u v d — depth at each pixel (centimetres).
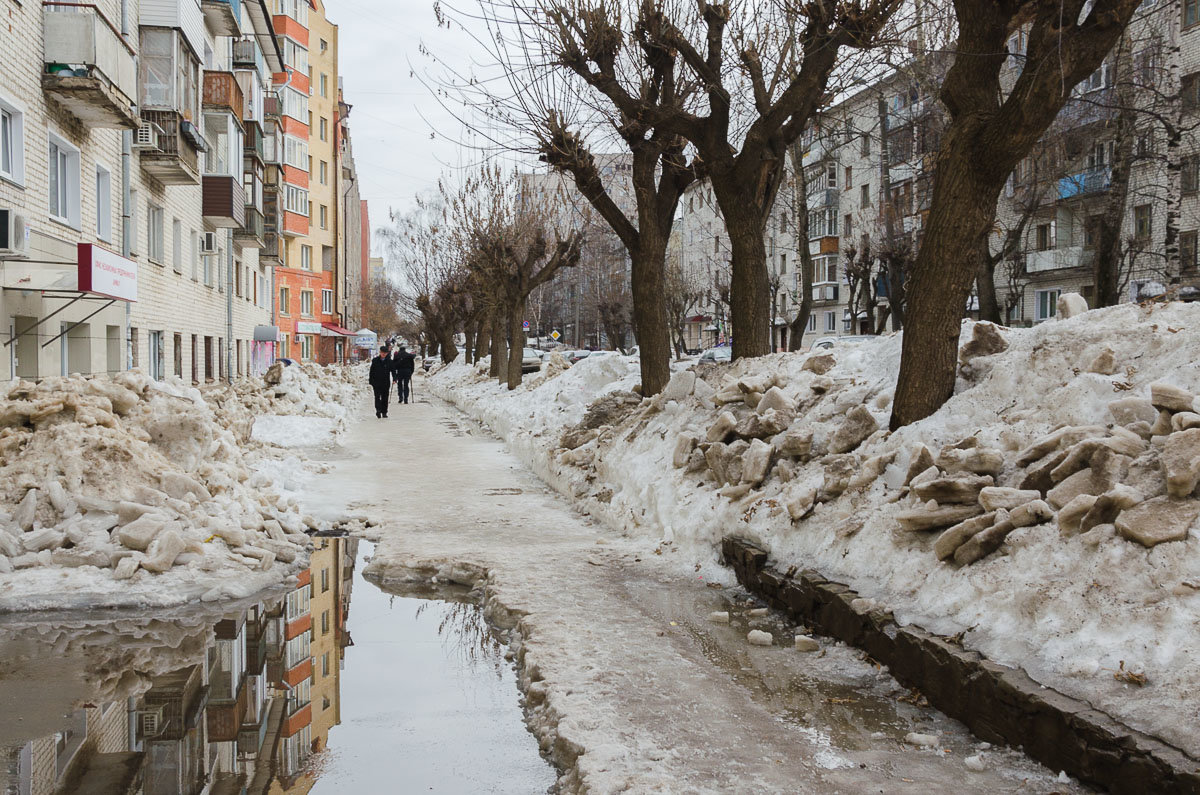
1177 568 416
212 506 863
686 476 925
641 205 1433
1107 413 579
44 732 461
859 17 1100
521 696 528
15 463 801
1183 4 2738
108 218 1731
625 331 6988
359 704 512
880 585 575
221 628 657
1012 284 3441
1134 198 3078
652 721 454
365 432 2272
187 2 2039
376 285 11512
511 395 2547
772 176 1293
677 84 1398
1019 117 698
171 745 446
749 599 703
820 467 762
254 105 3312
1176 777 328
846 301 5312
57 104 1455
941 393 744
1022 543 497
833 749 422
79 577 721
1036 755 400
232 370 3244
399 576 823
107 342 1719
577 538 950
